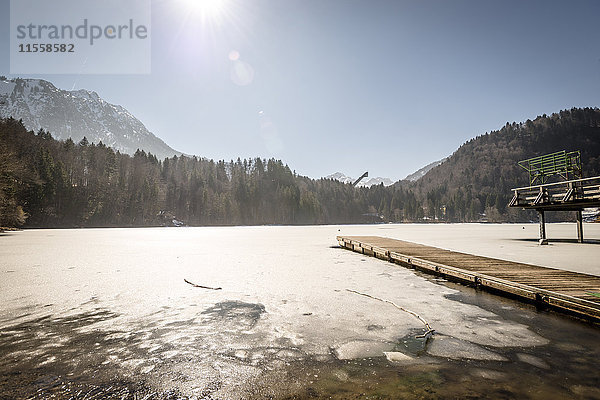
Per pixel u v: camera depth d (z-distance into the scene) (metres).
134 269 10.79
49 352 4.11
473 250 16.05
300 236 33.47
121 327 5.09
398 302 6.58
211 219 101.00
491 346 4.29
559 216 129.38
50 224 67.44
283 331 4.90
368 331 4.89
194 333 4.82
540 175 20.28
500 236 30.34
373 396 3.01
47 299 6.83
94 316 5.66
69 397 3.03
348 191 171.00
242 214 110.31
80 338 4.61
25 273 9.96
